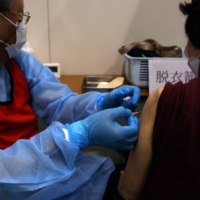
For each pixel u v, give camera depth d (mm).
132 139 828
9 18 908
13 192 817
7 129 1070
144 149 791
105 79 1686
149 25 1668
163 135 703
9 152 827
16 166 780
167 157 711
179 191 722
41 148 823
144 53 1485
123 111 869
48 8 1609
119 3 1613
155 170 748
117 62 1746
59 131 846
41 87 1212
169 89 697
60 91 1227
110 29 1669
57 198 921
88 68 1762
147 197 777
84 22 1648
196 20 770
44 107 1232
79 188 998
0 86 1058
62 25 1651
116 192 1103
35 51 1702
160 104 704
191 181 702
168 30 1681
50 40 1684
